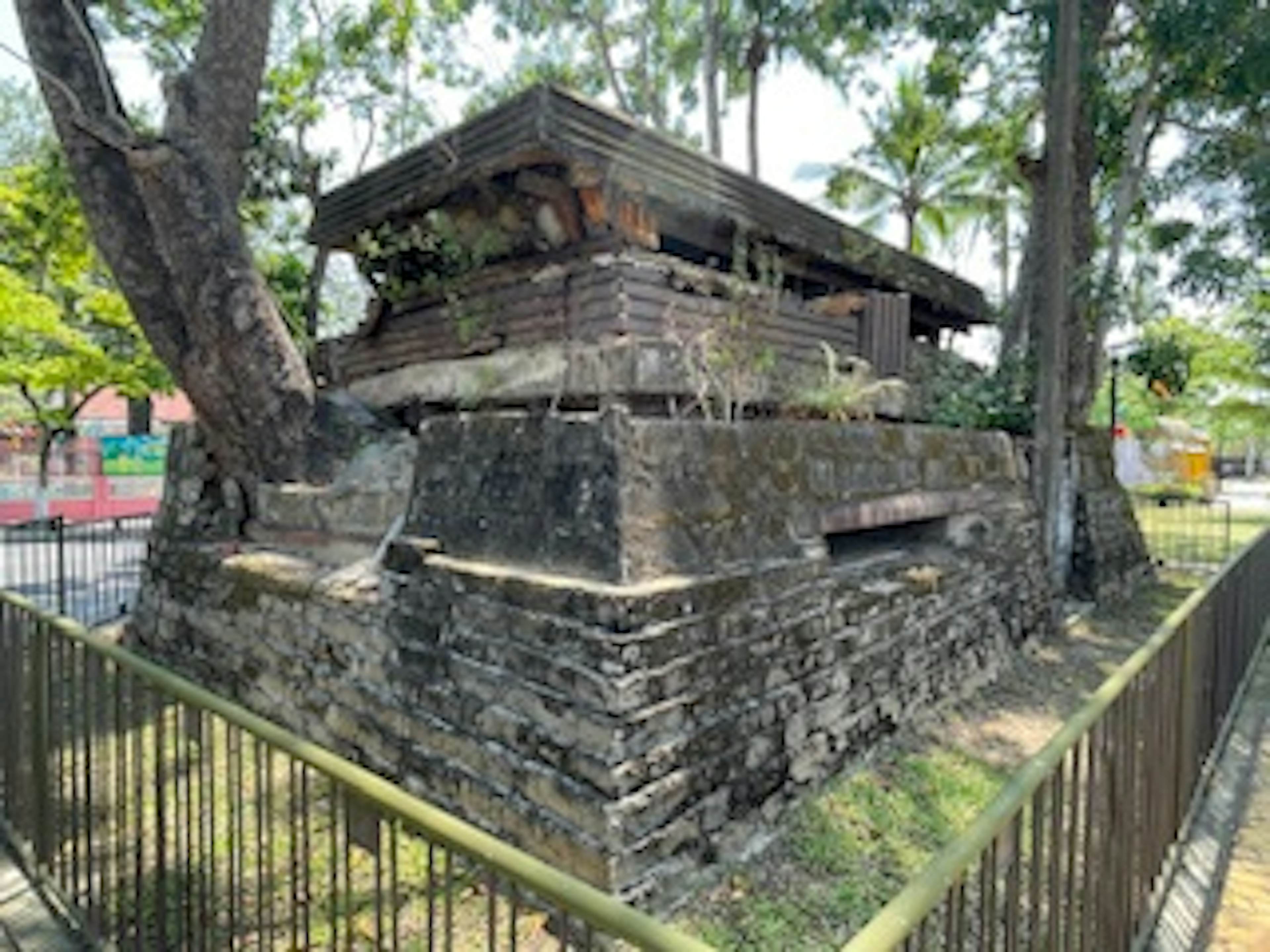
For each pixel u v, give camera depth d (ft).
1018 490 20.10
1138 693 7.18
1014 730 13.75
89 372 36.47
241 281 16.24
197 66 16.92
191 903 6.97
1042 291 24.95
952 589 15.25
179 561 16.76
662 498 9.37
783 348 18.03
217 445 17.15
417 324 20.21
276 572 13.76
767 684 10.02
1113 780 6.49
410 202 17.53
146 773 10.81
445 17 34.24
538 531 9.61
